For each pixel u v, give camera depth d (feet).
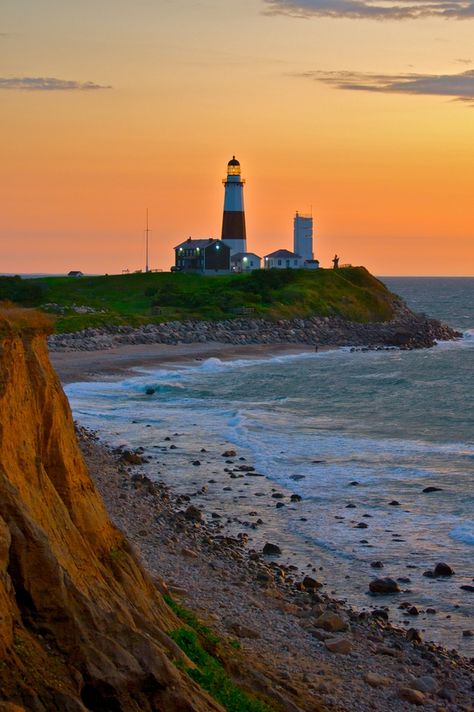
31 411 63.10
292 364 369.91
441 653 86.94
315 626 88.28
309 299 496.64
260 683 67.36
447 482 160.45
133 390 277.64
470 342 511.81
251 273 533.55
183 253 564.30
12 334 61.93
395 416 243.81
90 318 401.90
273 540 123.75
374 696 73.51
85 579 56.54
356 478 162.61
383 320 517.14
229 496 146.61
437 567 112.06
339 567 113.80
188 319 433.07
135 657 49.78
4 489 49.16
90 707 46.85
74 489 65.62
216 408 247.50
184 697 49.85
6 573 46.24
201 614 84.38
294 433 210.59
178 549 110.52
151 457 175.32
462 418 241.96
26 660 44.96
